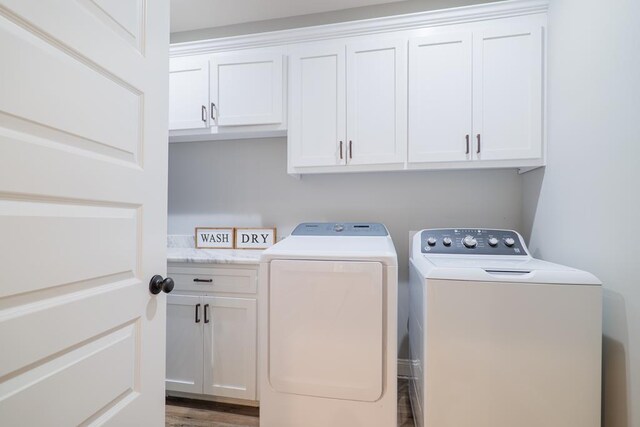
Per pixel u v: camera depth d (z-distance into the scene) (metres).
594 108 1.17
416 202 2.05
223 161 2.29
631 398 0.97
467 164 1.63
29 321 0.60
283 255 1.24
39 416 0.62
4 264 0.55
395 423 1.17
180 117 1.94
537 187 1.67
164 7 1.00
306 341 1.22
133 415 0.87
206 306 1.70
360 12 2.01
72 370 0.69
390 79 1.70
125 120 0.84
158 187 0.97
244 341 1.66
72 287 0.69
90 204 0.73
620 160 1.03
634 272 0.96
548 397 1.03
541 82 1.54
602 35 1.12
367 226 1.86
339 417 1.20
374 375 1.17
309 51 1.79
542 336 1.04
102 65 0.76
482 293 1.07
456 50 1.62
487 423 1.06
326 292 1.21
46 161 0.62
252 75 1.87
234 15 2.08
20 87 0.58
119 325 0.82
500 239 1.51
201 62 1.91
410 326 1.73
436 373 1.10
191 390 1.71
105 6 0.77
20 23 0.58
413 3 1.94
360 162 1.74
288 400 1.24
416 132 1.67
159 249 0.98
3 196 0.55
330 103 1.77
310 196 2.18
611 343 1.06
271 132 1.94
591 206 1.18
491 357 1.07
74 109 0.69
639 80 0.94
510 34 1.57
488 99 1.59
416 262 1.45
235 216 2.28
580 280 1.02
